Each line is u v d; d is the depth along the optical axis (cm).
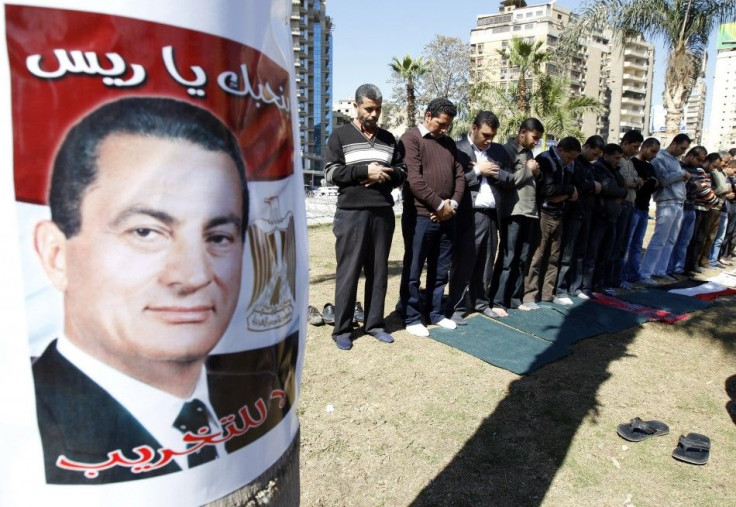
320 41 7038
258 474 97
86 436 79
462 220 436
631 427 302
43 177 74
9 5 70
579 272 557
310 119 7038
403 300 427
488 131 421
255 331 95
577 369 382
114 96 76
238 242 89
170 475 85
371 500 237
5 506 78
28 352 76
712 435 306
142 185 79
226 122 86
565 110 1825
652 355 420
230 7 85
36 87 73
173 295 82
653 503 244
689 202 700
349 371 354
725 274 755
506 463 268
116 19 75
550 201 492
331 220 1242
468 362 378
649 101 7731
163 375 83
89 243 77
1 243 73
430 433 290
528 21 5847
